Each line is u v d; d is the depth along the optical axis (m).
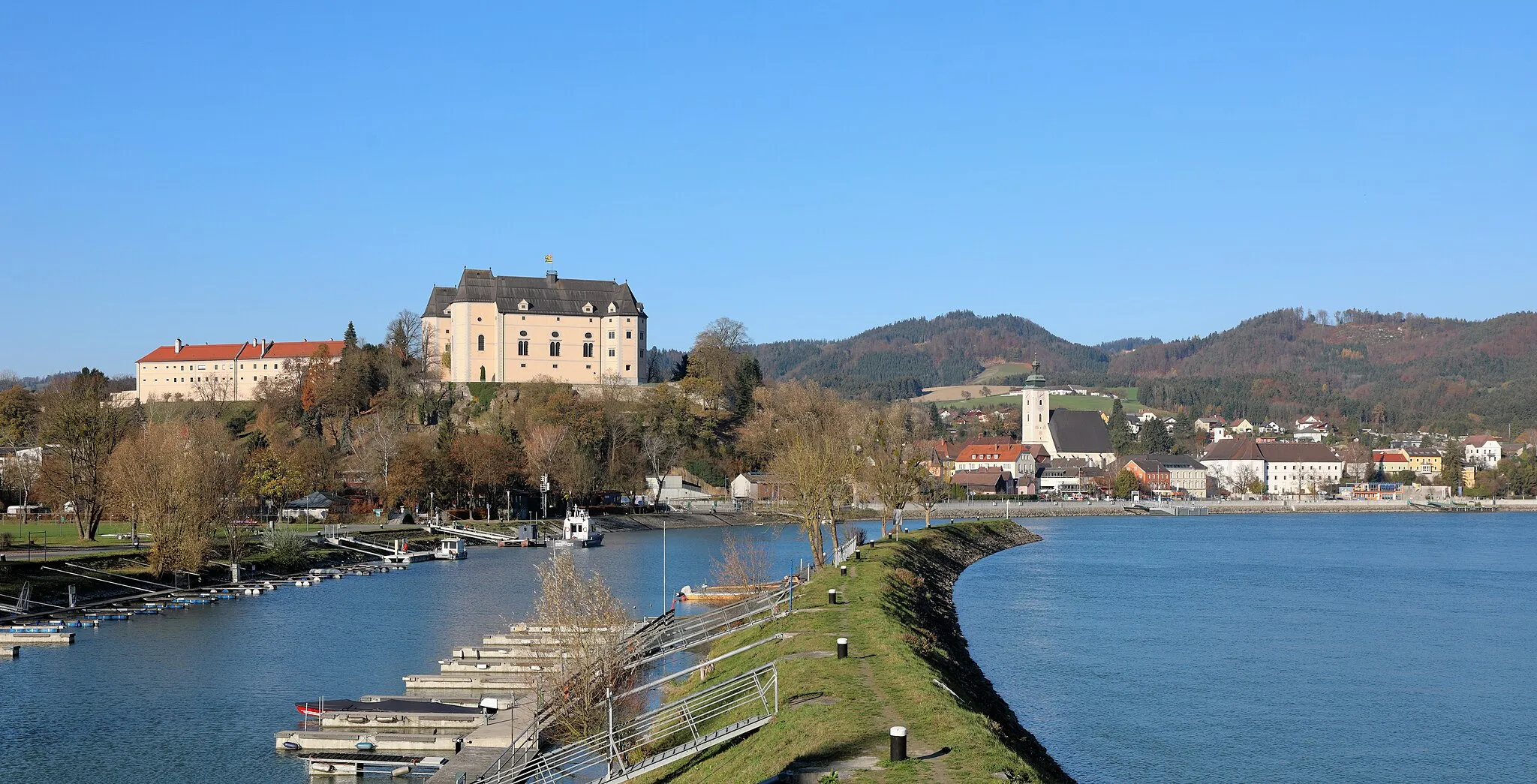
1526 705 84.25
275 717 80.62
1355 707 83.00
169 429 156.12
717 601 122.69
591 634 69.31
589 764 59.81
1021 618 119.06
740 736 57.59
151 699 86.19
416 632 113.62
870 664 65.00
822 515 138.88
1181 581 155.25
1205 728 77.00
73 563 140.50
